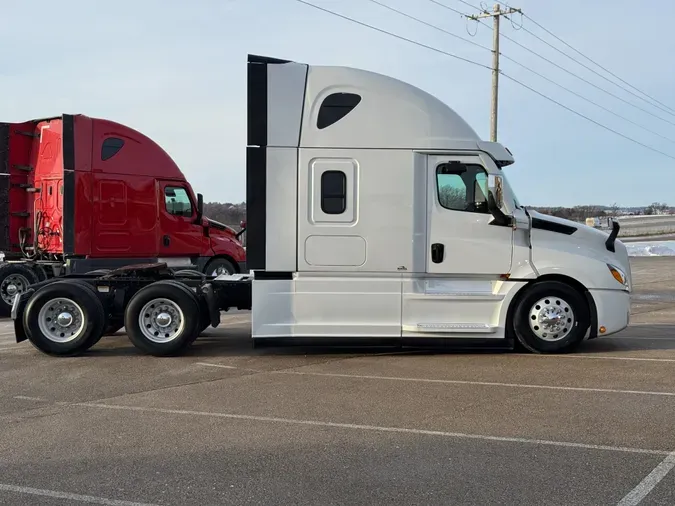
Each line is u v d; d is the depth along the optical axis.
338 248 8.18
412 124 8.23
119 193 13.35
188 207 14.85
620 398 6.32
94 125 12.95
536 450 4.85
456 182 8.30
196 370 7.77
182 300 8.50
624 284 8.51
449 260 8.28
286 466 4.55
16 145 13.53
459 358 8.40
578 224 8.55
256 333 8.20
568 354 8.59
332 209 8.17
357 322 8.24
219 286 9.09
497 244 8.31
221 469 4.50
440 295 8.24
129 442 5.08
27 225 13.71
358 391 6.66
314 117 8.17
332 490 4.13
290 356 8.63
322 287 8.20
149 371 7.72
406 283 8.24
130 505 3.93
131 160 13.61
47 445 5.02
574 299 8.41
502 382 7.02
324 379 7.23
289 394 6.56
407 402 6.21
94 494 4.09
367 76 8.25
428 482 4.25
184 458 4.72
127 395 6.57
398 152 8.20
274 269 8.16
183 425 5.52
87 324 8.54
